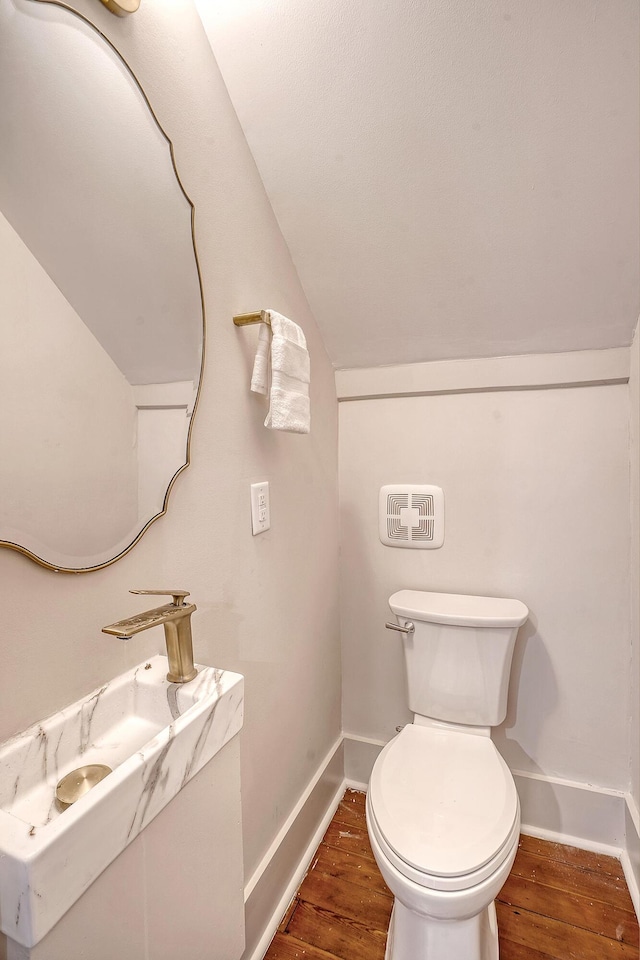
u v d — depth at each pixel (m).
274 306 1.33
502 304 1.43
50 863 0.46
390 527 1.74
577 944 1.23
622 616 1.50
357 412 1.78
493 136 1.10
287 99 1.11
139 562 0.86
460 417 1.64
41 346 0.67
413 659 1.54
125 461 0.81
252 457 1.21
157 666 0.85
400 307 1.51
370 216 1.29
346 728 1.86
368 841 1.58
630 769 1.51
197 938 0.71
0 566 0.62
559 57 0.97
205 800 0.72
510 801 1.12
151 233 0.86
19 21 0.64
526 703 1.61
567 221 1.22
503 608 1.51
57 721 0.69
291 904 1.35
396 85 1.05
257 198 1.24
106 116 0.78
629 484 1.47
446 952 1.03
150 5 0.89
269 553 1.30
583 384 1.50
